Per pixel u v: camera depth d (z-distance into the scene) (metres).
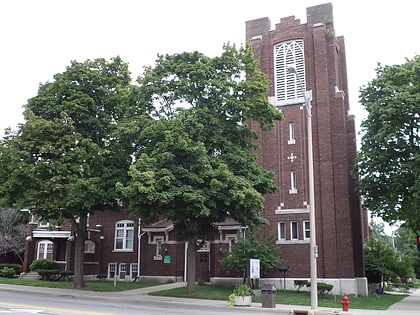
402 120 28.56
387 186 29.81
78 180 25.70
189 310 19.67
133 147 26.81
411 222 33.94
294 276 31.12
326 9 34.38
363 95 31.16
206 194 22.45
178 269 36.59
